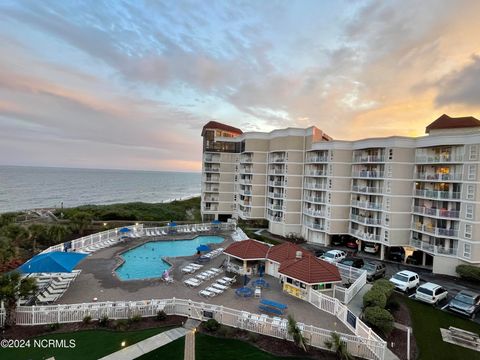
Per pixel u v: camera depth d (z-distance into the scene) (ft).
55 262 68.64
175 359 47.50
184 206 274.57
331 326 60.64
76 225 136.67
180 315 62.54
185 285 80.64
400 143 121.39
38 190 503.20
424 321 67.21
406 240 122.52
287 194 157.38
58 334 54.13
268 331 56.49
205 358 48.75
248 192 178.70
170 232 147.54
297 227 158.61
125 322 57.52
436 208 111.86
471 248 98.63
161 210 232.32
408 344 52.49
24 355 47.47
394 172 121.49
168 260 105.40
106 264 97.30
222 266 99.04
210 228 161.38
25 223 143.43
